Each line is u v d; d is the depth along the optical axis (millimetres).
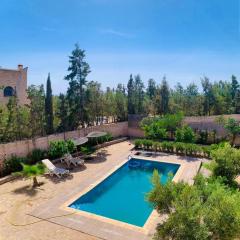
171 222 6742
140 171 19688
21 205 12297
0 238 9578
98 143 25297
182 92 52500
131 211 12984
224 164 11977
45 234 9820
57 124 30984
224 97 45469
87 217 11117
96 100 33875
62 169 16797
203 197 7797
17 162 17141
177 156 21844
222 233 6480
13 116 22484
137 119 30234
